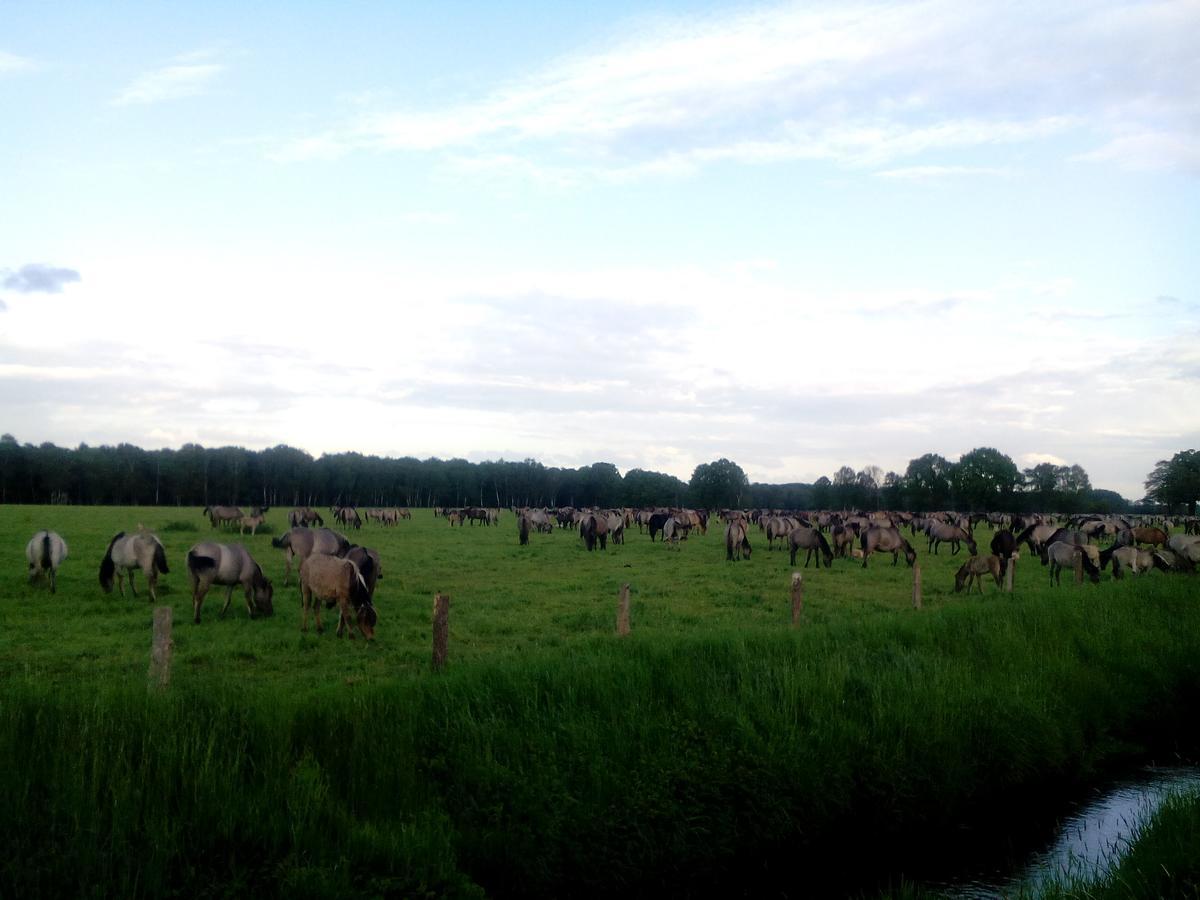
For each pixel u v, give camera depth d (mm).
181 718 8086
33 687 8289
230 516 47219
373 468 151750
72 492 121375
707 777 9344
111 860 6340
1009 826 10602
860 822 10070
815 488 154125
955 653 13961
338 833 7340
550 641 14594
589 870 8227
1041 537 38750
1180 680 15391
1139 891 7406
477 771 8484
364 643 14477
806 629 13906
